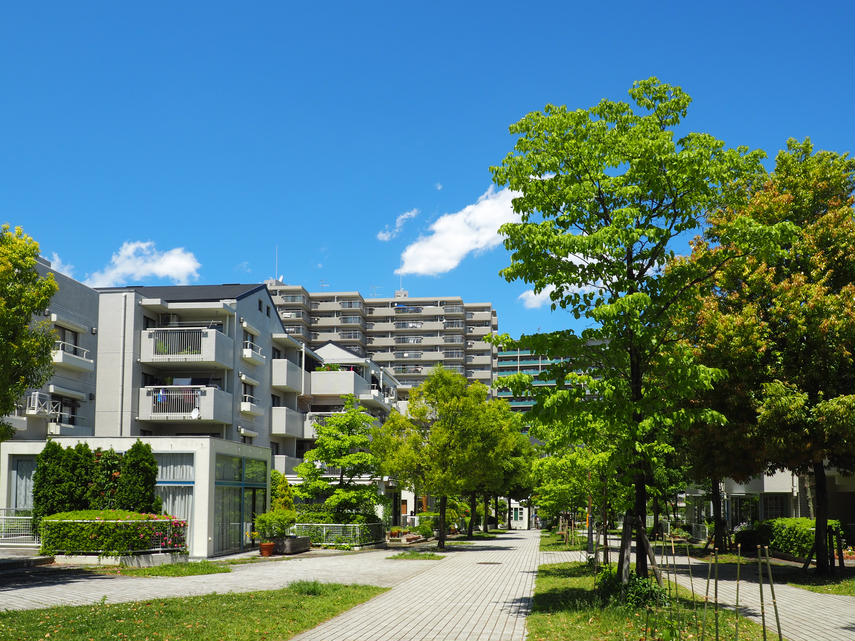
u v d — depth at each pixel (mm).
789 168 22875
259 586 17672
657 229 13367
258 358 43594
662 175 13336
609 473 20141
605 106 14477
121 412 36719
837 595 17188
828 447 19219
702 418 13422
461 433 34188
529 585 18734
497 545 39156
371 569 23281
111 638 10578
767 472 23359
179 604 13992
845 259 21109
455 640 11023
